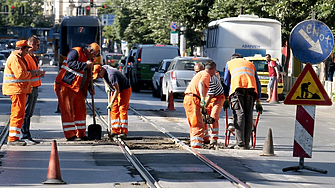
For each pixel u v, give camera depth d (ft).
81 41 328.49
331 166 87.15
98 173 76.89
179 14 353.31
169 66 213.25
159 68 234.58
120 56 561.43
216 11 322.75
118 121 111.96
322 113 184.85
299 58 83.20
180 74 199.82
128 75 311.68
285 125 142.51
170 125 134.62
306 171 82.48
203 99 99.91
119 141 106.32
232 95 101.55
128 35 542.98
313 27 82.99
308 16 245.04
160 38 444.14
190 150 97.50
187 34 400.67
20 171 77.25
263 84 237.86
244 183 72.59
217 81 106.01
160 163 84.69
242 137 101.50
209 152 96.58
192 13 345.72
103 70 109.70
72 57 104.73
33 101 103.60
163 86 211.20
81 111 107.04
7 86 98.89
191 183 71.10
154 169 79.92
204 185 70.18
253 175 78.28
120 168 80.53
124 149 97.40
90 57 106.22
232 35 253.03
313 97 80.94
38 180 71.77
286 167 84.94
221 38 253.44
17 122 99.45
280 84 236.22
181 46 347.15
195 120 101.45
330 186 73.05
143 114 158.51
